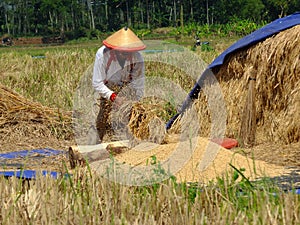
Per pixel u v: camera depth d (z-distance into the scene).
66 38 83.56
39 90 13.73
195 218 4.55
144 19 83.56
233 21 55.75
